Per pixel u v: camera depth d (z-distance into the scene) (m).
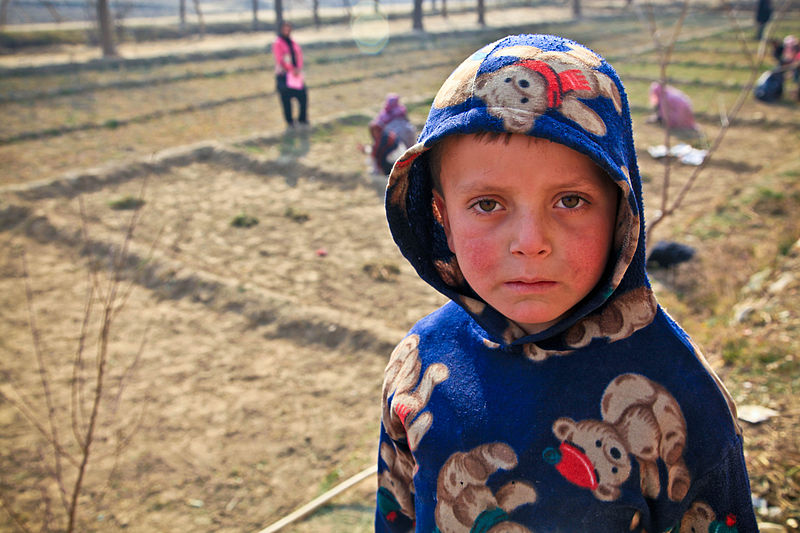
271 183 8.62
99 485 3.72
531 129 0.68
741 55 16.70
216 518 3.50
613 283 0.76
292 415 4.27
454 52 19.31
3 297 5.77
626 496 0.78
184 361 4.85
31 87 13.16
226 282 5.78
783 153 9.08
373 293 5.80
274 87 14.10
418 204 0.96
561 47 0.77
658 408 0.79
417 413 0.93
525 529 0.82
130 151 9.72
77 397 4.46
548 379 0.83
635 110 11.60
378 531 1.14
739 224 6.36
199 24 23.73
